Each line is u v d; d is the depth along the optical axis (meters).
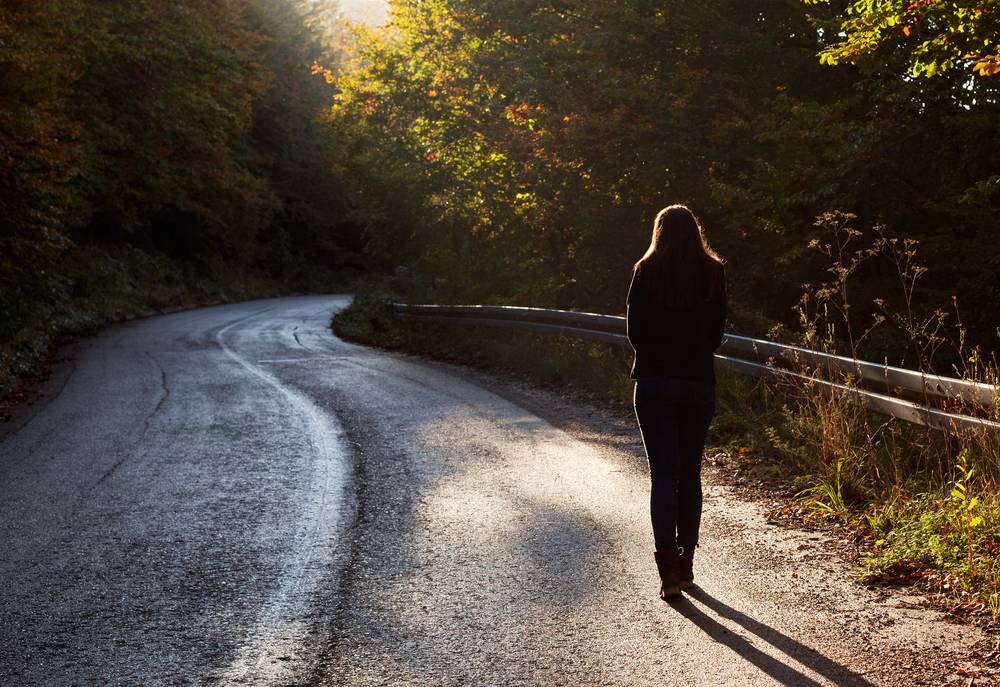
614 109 16.08
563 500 6.04
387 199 26.11
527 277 20.12
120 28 28.50
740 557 4.79
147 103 29.30
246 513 5.88
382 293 33.28
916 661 3.45
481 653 3.63
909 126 12.98
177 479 6.88
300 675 3.46
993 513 4.54
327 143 56.62
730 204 14.98
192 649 3.72
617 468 6.96
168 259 43.34
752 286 15.12
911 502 5.16
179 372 14.25
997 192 12.84
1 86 17.17
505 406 10.18
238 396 11.34
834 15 14.52
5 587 4.52
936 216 14.09
